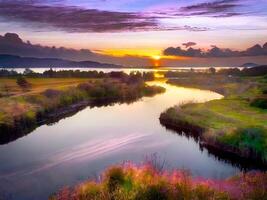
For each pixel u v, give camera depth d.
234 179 18.19
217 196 12.96
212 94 106.44
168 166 32.25
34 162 35.16
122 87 104.31
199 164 33.69
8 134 48.66
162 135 47.78
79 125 56.91
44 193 25.00
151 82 174.88
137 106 80.06
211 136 40.69
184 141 44.06
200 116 53.53
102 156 37.50
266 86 93.25
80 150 40.38
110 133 49.91
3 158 36.91
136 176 15.70
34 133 50.97
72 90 87.94
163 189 13.20
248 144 36.56
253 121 47.53
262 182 15.20
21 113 56.31
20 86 94.00
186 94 107.19
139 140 45.19
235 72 184.12
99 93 96.62
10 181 28.48
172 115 56.47
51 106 68.38
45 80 128.38
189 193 13.11
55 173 30.92
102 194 13.87
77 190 16.02
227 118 49.53
